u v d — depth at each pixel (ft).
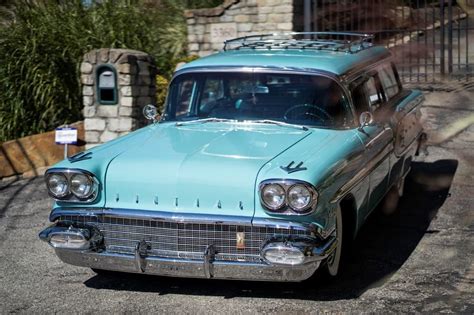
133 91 32.45
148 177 17.44
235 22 42.47
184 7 46.06
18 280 19.83
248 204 16.75
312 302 17.65
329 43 24.41
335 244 17.37
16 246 22.91
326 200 16.92
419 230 23.15
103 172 17.80
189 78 21.74
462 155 31.60
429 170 29.89
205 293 18.43
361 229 23.36
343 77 20.86
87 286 19.24
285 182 16.24
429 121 35.83
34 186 31.14
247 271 16.84
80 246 17.71
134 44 39.09
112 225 17.69
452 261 20.26
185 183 17.13
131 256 17.51
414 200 26.32
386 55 26.04
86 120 33.01
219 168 17.13
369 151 20.24
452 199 26.25
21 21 39.24
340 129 20.12
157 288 18.89
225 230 16.85
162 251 17.35
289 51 22.93
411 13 48.03
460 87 40.81
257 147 18.34
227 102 21.02
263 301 17.79
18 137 36.24
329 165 17.28
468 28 42.63
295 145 18.45
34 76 36.14
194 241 17.10
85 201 17.72
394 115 23.52
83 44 37.47
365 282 18.92
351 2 43.98
